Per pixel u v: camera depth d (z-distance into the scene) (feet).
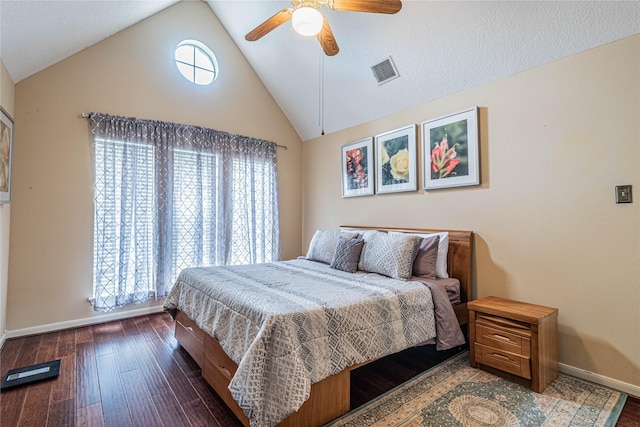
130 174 10.75
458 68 8.87
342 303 6.02
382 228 11.62
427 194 10.23
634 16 6.16
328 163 14.28
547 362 6.66
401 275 8.21
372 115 12.00
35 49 8.41
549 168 7.51
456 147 9.29
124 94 10.96
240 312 5.85
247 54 13.55
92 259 10.33
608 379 6.63
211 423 5.52
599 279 6.77
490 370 7.23
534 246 7.77
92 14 8.61
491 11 7.40
